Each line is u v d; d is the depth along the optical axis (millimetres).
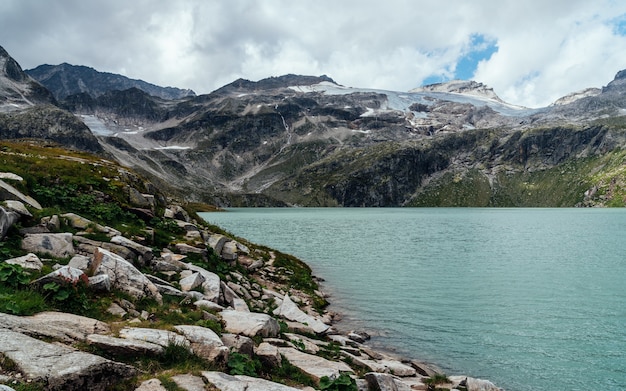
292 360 15336
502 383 20609
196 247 29297
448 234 109375
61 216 21797
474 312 32438
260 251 45781
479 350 24625
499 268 53219
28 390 7785
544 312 32812
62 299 12703
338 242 85875
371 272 49625
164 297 17516
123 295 15320
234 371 11836
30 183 26594
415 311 32688
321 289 39812
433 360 23125
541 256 64938
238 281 28938
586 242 87812
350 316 31172
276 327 18422
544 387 20203
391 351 24297
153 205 37375
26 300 11867
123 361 10594
